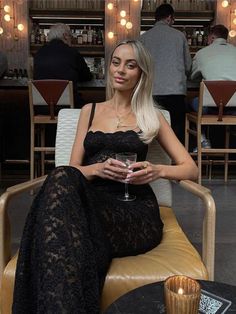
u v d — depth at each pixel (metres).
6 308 1.29
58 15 5.70
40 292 1.04
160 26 3.72
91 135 1.72
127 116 1.78
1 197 1.40
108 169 1.51
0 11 5.55
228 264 2.19
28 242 1.19
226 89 3.18
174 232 1.58
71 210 1.19
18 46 5.62
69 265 1.07
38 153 3.84
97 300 1.13
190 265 1.29
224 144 4.07
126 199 1.55
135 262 1.32
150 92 1.77
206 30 5.83
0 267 1.39
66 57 3.55
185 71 3.78
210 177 4.02
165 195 1.87
